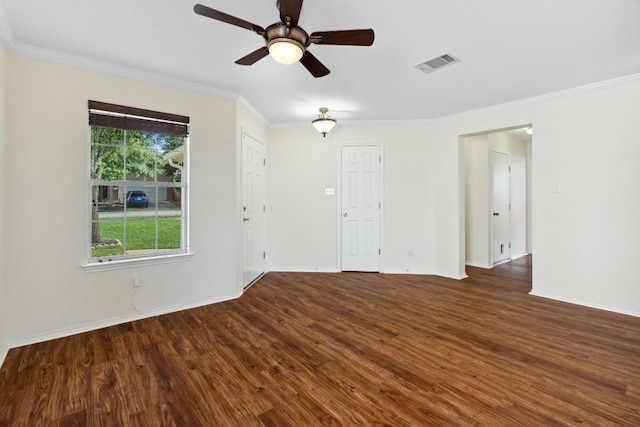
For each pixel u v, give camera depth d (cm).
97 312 292
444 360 235
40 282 264
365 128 502
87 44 254
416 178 496
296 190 512
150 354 243
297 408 181
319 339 270
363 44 194
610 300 335
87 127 284
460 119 458
